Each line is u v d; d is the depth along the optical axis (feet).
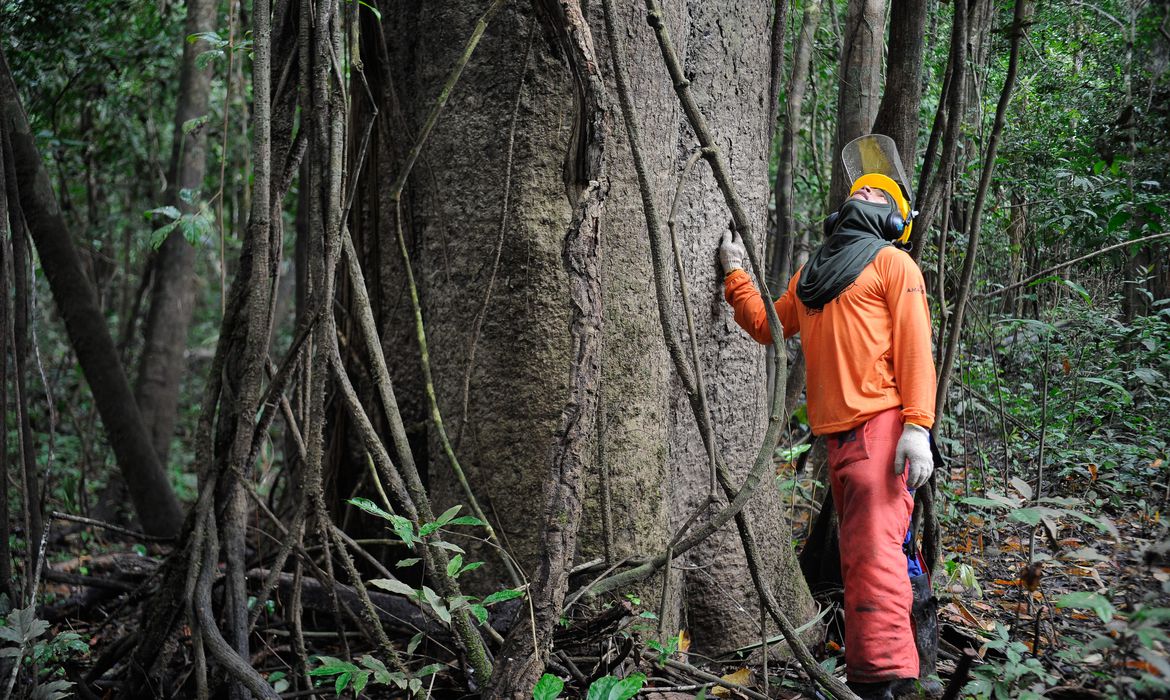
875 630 8.49
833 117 18.89
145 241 27.02
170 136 27.40
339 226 8.47
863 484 8.70
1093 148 13.03
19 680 8.66
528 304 9.98
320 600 10.68
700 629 10.75
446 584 8.06
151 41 21.21
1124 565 8.20
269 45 8.72
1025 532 12.56
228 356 9.29
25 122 13.28
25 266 10.17
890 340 8.92
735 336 11.34
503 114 10.16
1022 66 13.74
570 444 7.62
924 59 14.88
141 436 16.47
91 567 12.05
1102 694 7.25
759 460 8.21
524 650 7.29
